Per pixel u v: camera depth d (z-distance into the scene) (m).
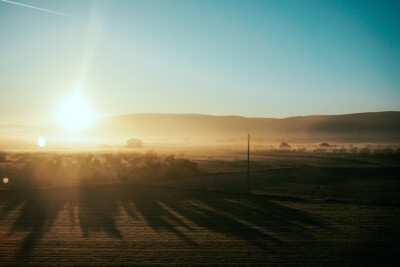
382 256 14.30
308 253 14.59
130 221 19.42
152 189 29.16
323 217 20.55
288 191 29.22
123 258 13.86
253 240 16.25
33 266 12.93
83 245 15.38
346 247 15.38
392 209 22.67
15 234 16.91
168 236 16.77
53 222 19.06
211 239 16.36
